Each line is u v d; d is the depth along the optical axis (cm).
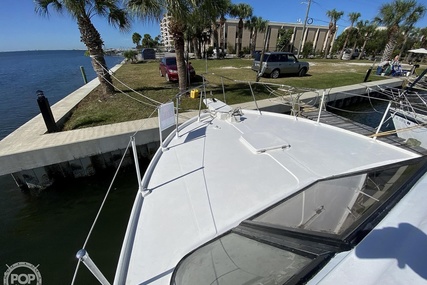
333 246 100
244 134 329
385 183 158
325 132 349
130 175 555
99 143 509
